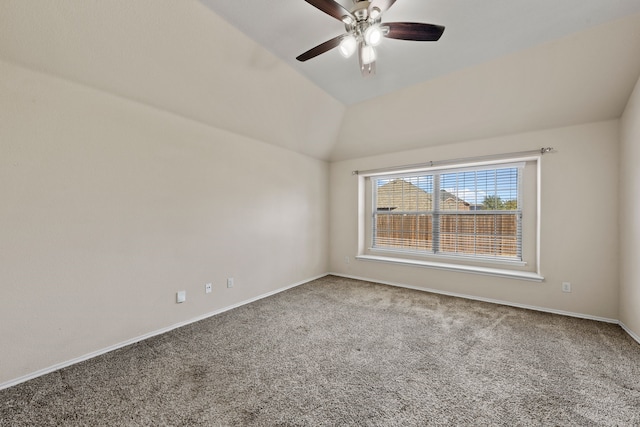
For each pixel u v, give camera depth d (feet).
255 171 11.27
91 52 6.24
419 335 7.96
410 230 13.79
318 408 4.99
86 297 6.72
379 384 5.70
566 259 9.36
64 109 6.35
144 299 7.82
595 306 8.93
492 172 11.53
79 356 6.59
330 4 5.03
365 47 6.00
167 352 7.03
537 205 10.35
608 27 6.66
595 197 8.87
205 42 7.14
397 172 13.74
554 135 9.48
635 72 7.27
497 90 9.04
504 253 11.29
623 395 5.28
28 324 5.88
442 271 12.03
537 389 5.49
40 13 5.34
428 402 5.14
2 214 5.57
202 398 5.26
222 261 9.95
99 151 6.92
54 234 6.23
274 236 12.16
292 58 8.29
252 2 6.05
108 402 5.14
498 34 7.06
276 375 6.02
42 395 5.34
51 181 6.18
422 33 5.63
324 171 15.33
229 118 9.71
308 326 8.63
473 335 7.93
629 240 7.84
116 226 7.25
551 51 7.56
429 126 11.21
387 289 12.72
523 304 10.17
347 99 11.12
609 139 8.63
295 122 11.50
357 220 14.70
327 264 15.62
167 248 8.35
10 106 5.65
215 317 9.40
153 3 5.97
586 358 6.63
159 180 8.15
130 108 7.49
